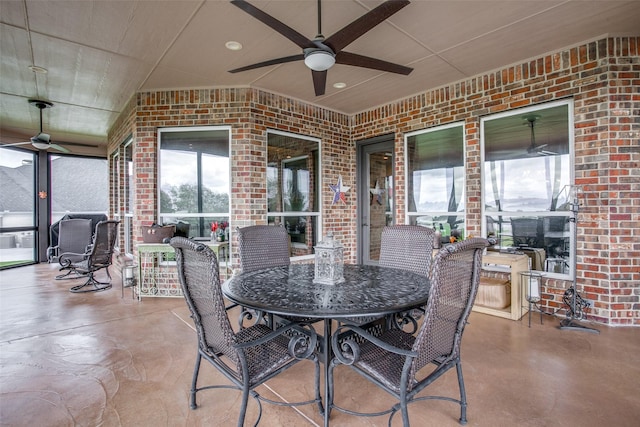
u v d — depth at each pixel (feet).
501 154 13.00
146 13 9.08
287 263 10.48
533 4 8.77
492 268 12.93
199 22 9.52
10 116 18.83
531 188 12.32
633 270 10.36
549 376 7.42
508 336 9.73
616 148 10.35
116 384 7.22
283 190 15.96
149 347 9.13
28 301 13.83
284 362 5.69
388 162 17.61
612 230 10.40
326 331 5.99
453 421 5.91
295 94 15.51
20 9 8.85
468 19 9.43
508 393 6.76
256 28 9.84
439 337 5.23
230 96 14.46
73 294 15.02
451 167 14.55
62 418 6.04
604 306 10.49
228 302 13.09
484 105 13.15
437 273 4.80
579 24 9.76
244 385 5.16
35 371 7.79
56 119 19.48
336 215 17.95
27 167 23.70
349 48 11.07
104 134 23.36
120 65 12.31
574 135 11.10
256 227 10.16
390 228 9.86
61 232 19.19
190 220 15.01
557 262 11.77
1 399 6.64
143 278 14.42
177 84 14.20
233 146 14.52
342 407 6.37
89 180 27.37
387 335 6.55
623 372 7.56
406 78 13.62
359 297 6.00
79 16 9.20
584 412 6.11
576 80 10.94
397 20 9.44
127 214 19.07
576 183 11.00
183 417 6.09
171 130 14.99
